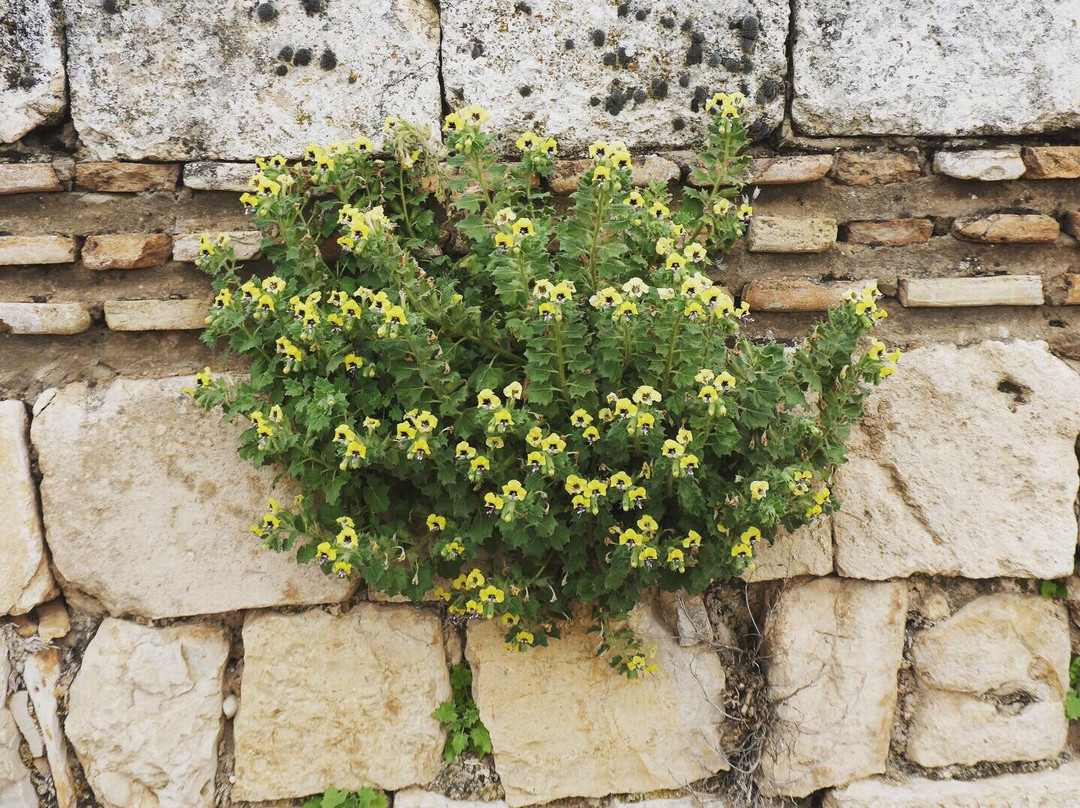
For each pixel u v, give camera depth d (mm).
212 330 2432
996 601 2832
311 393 2420
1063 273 2826
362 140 2508
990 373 2777
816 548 2809
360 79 2629
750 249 2771
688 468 2154
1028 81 2730
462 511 2389
